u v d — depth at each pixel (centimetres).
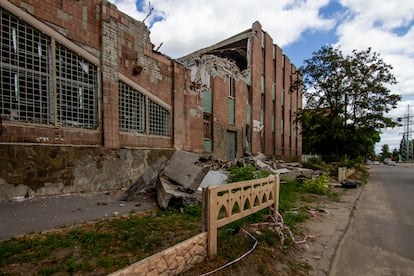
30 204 586
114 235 393
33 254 322
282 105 2492
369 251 438
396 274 359
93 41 814
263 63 2095
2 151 604
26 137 654
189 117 1212
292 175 1266
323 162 2481
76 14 771
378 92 1786
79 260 310
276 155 2286
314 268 373
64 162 720
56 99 721
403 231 545
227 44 2092
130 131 938
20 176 633
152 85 1027
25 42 663
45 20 697
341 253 429
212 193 338
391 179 1758
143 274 242
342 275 355
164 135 1093
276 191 527
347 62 1814
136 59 958
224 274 308
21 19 651
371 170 3033
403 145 8225
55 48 723
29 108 671
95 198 691
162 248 357
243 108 1706
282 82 2478
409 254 427
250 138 1839
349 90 1839
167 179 689
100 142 827
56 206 579
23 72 660
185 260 297
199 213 532
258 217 530
